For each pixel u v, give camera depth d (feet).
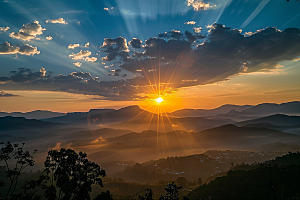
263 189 246.88
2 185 104.83
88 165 118.62
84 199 115.03
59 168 111.75
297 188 231.09
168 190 87.81
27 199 106.52
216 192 274.36
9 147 105.60
